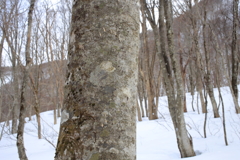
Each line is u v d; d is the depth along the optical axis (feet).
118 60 3.11
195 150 16.66
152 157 15.76
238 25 32.94
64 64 49.29
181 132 15.16
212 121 29.09
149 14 18.39
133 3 3.51
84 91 2.98
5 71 50.37
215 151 14.85
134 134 3.11
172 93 16.15
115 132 2.87
